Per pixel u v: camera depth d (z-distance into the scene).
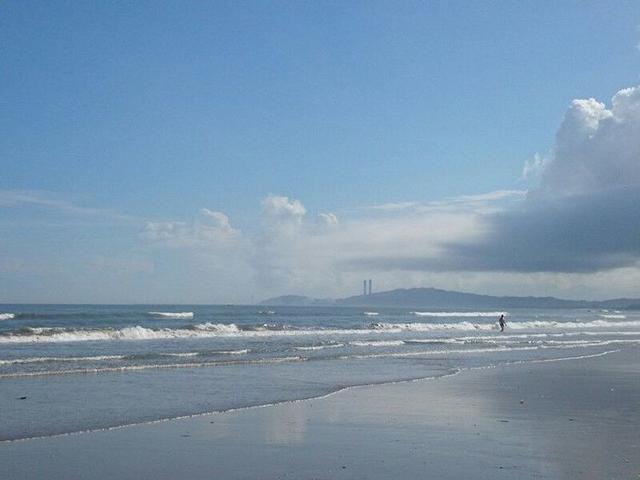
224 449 10.46
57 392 16.34
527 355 31.92
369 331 54.25
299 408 14.74
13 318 55.81
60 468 9.19
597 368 25.39
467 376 21.97
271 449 10.48
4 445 10.52
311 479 8.70
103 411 13.81
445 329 62.44
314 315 94.50
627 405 15.56
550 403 15.77
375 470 9.16
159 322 56.66
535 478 8.71
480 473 8.98
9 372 19.84
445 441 11.12
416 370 23.78
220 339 39.19
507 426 12.57
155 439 11.18
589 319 118.31
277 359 26.38
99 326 48.97
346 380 20.36
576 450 10.44
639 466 9.40
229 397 16.23
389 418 13.46
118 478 8.74
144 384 18.22
